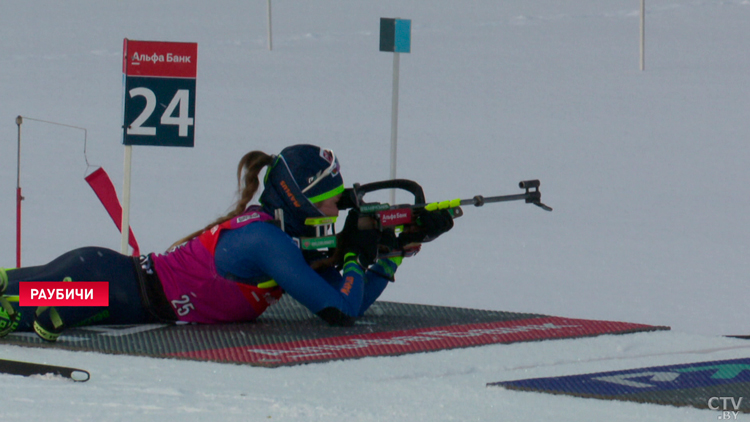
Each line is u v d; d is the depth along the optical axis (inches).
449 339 685.3
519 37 4293.8
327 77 3319.4
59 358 611.5
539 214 1551.4
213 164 1936.5
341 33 4598.9
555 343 686.5
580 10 5196.9
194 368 591.2
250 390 543.2
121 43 4286.4
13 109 2598.4
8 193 1631.4
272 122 2469.2
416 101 2844.5
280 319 755.4
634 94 2933.1
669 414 511.8
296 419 486.9
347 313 716.0
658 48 3882.9
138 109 844.0
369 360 619.8
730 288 1088.2
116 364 598.5
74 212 1494.8
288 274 700.0
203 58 3754.9
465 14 5201.8
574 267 1203.2
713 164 1988.2
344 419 489.4
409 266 1202.6
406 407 514.3
